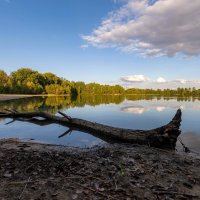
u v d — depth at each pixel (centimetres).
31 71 12838
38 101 5209
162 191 600
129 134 1286
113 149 1045
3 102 4553
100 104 4431
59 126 1881
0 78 9519
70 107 3603
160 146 1148
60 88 12175
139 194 582
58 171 689
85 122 1777
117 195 565
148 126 1794
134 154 946
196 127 1711
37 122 2108
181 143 1134
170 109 3231
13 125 1922
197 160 923
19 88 9650
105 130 1470
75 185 607
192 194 603
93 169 722
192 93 19125
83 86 16938
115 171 715
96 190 583
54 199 539
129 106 3859
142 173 718
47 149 1027
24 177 644
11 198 536
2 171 674
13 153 859
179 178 704
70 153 937
